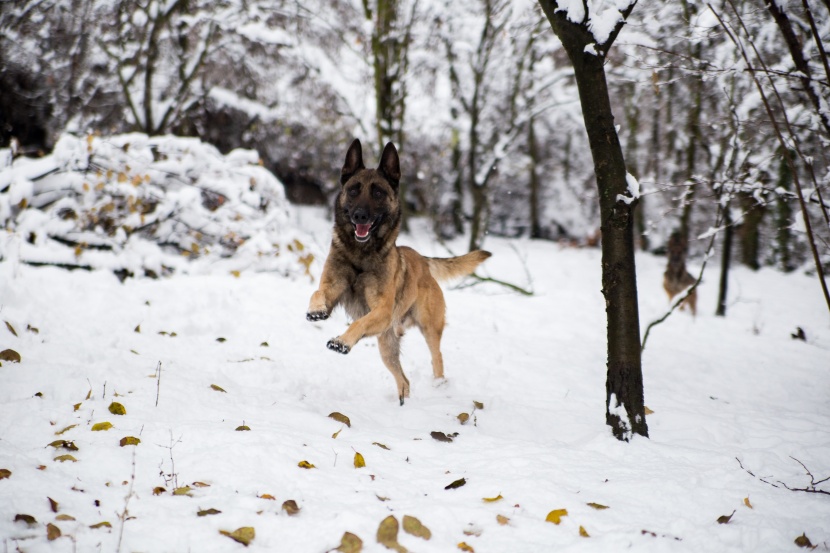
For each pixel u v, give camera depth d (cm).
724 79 667
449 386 646
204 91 1948
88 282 819
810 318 1220
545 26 1689
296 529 298
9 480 318
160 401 464
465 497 351
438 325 648
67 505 304
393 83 1923
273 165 2309
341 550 282
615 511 341
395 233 581
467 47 2097
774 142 784
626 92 1992
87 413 425
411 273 621
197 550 279
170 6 1648
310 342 742
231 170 1127
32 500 301
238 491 335
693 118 1256
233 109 2133
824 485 403
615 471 402
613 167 476
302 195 2377
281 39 1767
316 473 364
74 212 977
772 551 301
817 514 346
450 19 2041
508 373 707
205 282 917
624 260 478
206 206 1183
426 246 2067
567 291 1336
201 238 1089
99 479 339
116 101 1838
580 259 2070
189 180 1098
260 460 370
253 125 2145
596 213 2728
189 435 399
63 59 1667
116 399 456
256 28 1750
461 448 446
